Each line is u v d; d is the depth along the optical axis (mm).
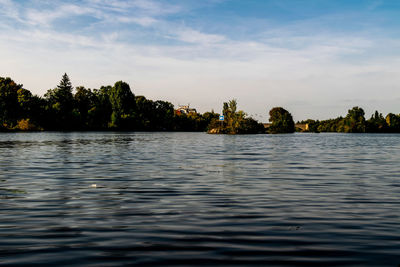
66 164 23719
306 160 28062
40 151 35656
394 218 9531
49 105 163250
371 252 6816
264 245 7238
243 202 11703
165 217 9625
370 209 10656
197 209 10625
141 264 6176
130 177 17688
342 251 6879
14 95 136750
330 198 12422
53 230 8320
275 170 21047
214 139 78062
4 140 60594
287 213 10133
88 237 7773
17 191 13586
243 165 23891
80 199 12109
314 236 7875
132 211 10336
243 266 6102
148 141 62938
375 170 21250
